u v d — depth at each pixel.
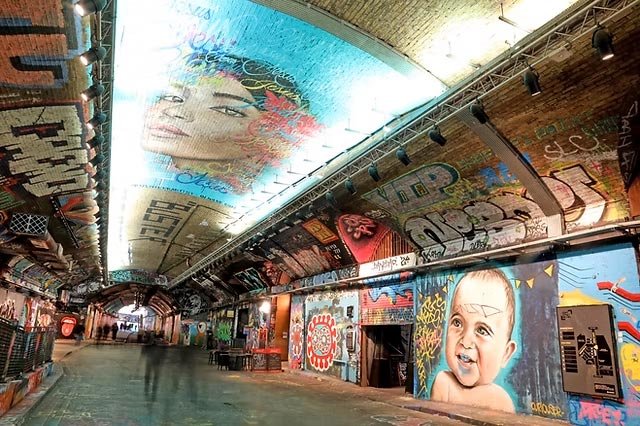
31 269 15.72
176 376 14.41
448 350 10.42
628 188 7.00
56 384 10.95
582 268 7.82
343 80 8.47
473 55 7.32
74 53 5.68
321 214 13.61
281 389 12.29
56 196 10.80
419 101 8.79
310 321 17.64
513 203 8.70
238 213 16.83
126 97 9.39
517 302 8.95
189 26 7.11
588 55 5.72
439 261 10.68
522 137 7.41
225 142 11.42
